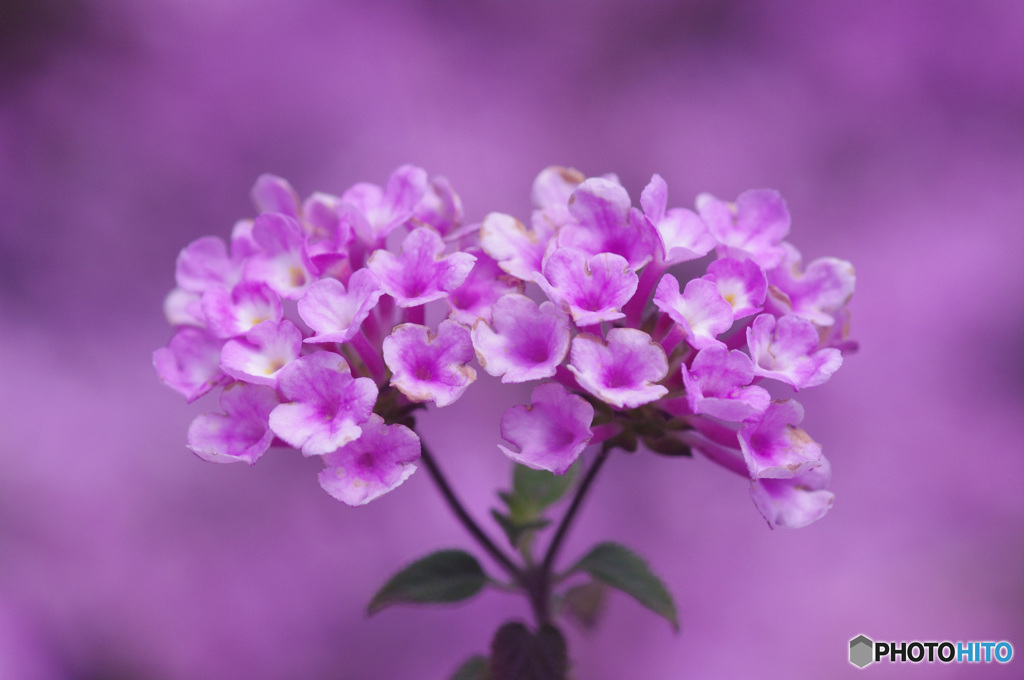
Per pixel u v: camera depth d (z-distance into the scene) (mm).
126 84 500
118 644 402
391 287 257
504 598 425
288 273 264
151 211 490
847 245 506
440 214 272
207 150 498
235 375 252
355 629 421
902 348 479
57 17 493
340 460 250
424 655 418
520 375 250
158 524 424
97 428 435
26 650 385
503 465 447
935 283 489
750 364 250
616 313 250
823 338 267
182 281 270
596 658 414
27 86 491
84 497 418
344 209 264
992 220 499
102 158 489
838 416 468
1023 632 409
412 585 277
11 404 427
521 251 259
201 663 407
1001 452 452
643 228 257
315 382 250
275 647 415
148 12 506
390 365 250
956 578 423
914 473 453
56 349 450
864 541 439
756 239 264
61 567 405
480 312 258
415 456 250
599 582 283
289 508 439
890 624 416
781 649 416
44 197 479
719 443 258
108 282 474
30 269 464
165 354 267
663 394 247
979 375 473
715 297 253
